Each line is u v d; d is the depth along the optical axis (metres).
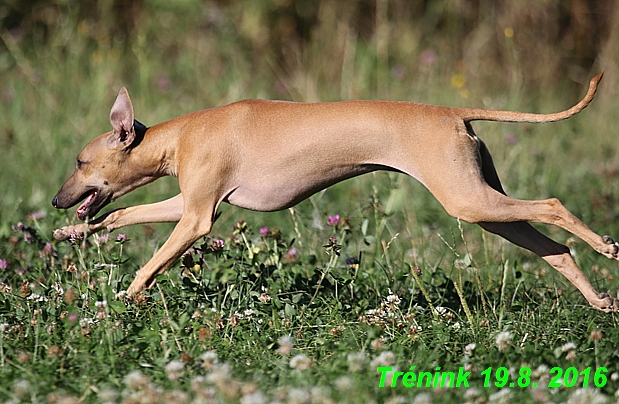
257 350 8.44
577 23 22.92
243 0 23.55
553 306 9.84
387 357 7.61
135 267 10.96
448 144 9.09
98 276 9.62
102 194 10.27
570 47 22.88
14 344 8.20
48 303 9.17
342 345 8.01
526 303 10.02
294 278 10.04
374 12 24.09
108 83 19.62
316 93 19.52
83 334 8.28
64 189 10.28
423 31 23.06
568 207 14.13
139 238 12.72
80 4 22.58
